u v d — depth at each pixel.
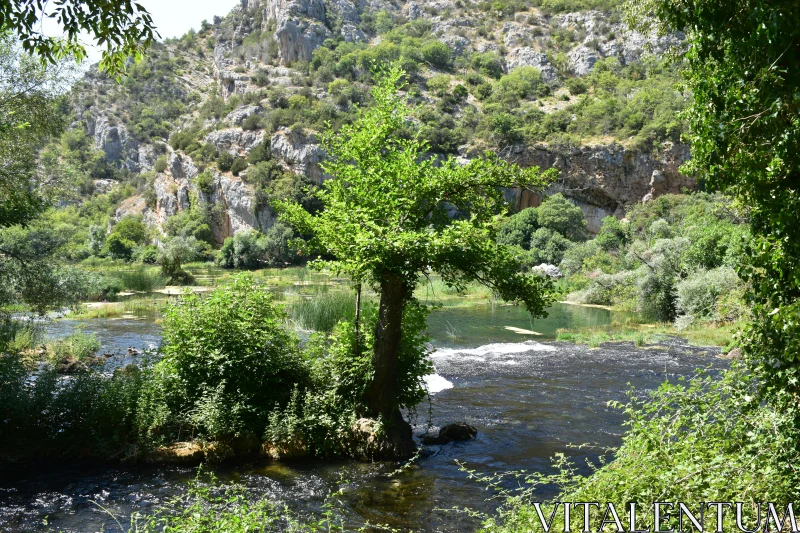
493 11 120.25
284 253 59.69
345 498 6.59
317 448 7.98
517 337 19.25
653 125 70.62
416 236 7.49
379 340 8.38
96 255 64.12
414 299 8.82
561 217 53.50
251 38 114.50
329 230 8.12
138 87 119.50
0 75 13.70
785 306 3.87
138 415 7.93
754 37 3.70
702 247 23.42
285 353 8.92
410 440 8.34
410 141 8.98
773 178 3.96
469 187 8.61
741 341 4.54
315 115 75.19
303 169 70.19
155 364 8.82
